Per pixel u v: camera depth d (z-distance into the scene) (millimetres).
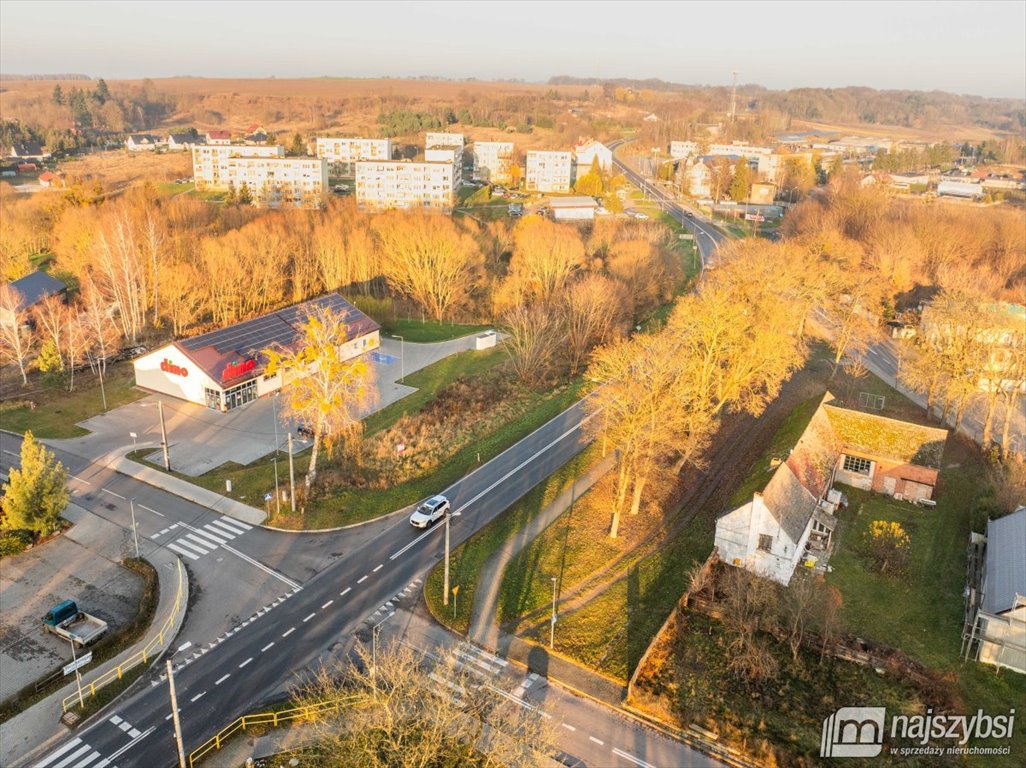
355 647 48188
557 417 86188
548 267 121750
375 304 119875
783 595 54188
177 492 66938
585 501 67500
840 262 124875
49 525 59250
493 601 53406
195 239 129375
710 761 40750
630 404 61625
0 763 38938
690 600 53531
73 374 91562
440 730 32688
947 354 80938
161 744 40469
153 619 50438
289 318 98375
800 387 94500
